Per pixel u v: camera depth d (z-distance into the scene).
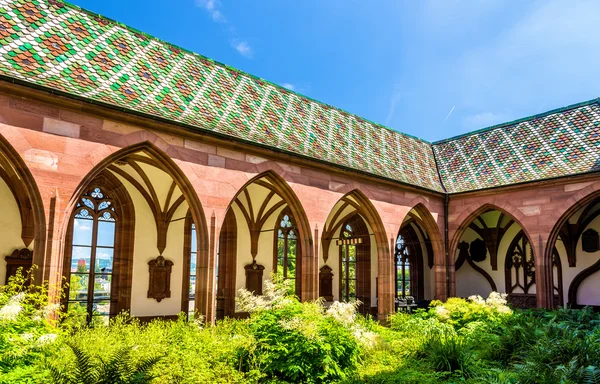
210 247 12.75
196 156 12.83
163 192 17.55
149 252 17.64
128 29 14.15
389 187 18.58
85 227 16.22
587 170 16.72
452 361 10.66
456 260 25.97
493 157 21.03
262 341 9.43
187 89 14.26
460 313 15.98
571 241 21.44
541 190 17.95
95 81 11.67
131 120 11.56
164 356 7.39
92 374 6.38
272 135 15.38
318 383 9.11
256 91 17.08
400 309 19.19
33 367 7.59
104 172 16.61
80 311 15.65
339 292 23.92
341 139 18.78
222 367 8.55
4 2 11.42
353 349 10.48
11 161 9.86
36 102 10.15
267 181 16.06
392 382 9.46
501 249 24.25
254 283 20.31
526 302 22.84
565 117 20.03
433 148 24.48
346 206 22.97
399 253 26.22
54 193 10.19
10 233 14.44
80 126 10.76
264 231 21.09
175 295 18.28
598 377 8.35
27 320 8.62
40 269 9.87
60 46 11.70
